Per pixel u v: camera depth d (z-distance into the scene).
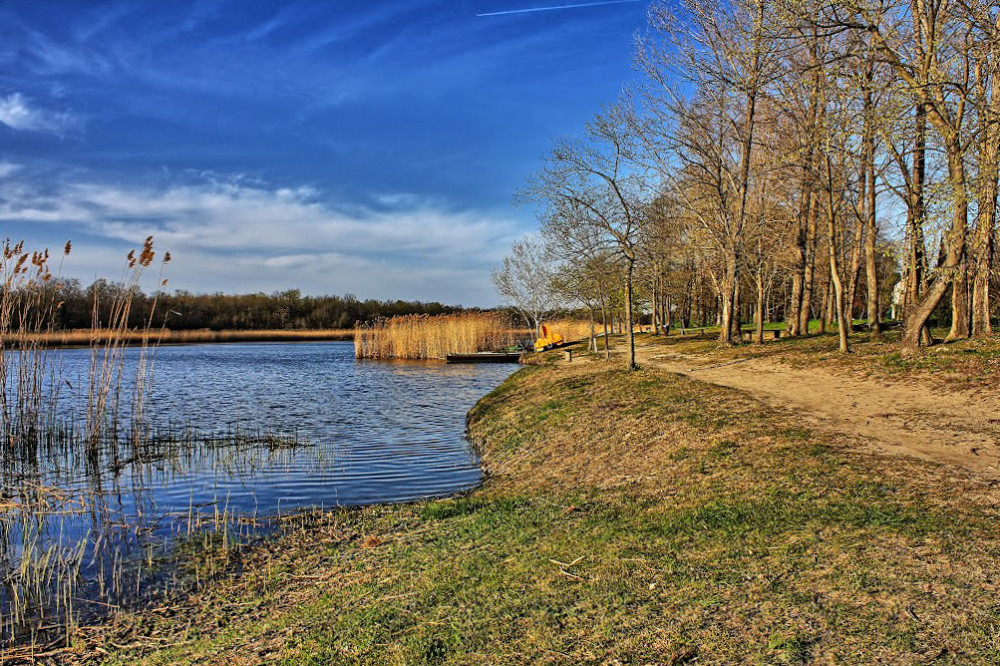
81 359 46.91
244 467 14.67
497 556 7.38
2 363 16.30
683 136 27.38
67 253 16.30
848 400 14.95
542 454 14.18
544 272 52.44
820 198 28.69
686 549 6.75
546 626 5.40
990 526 6.52
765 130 29.80
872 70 20.72
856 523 6.90
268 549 8.95
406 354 51.84
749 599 5.43
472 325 50.56
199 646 6.08
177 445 17.19
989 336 20.17
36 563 8.30
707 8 25.33
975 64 19.47
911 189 18.31
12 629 6.84
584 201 23.17
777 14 16.39
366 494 12.30
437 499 11.49
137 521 10.70
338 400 26.81
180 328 91.44
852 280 31.86
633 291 40.19
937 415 12.54
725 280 31.86
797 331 32.19
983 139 16.36
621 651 4.86
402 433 19.17
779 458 10.11
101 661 6.07
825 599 5.28
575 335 62.22
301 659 5.38
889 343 22.89
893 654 4.43
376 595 6.66
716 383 18.88
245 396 28.39
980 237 16.39
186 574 8.20
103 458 15.87
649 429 13.81
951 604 5.01
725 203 29.14
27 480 13.59
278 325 101.44
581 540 7.52
